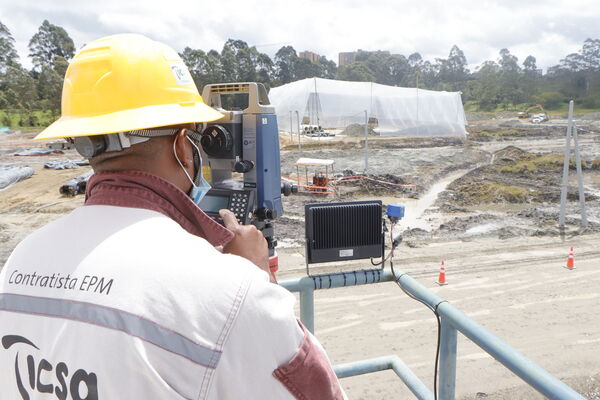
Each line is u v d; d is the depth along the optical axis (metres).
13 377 0.85
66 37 121.38
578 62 134.12
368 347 6.36
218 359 0.71
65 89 1.02
